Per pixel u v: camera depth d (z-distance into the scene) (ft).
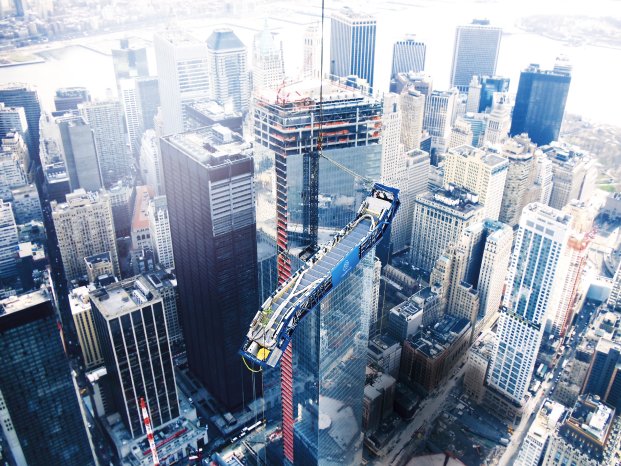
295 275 491.31
